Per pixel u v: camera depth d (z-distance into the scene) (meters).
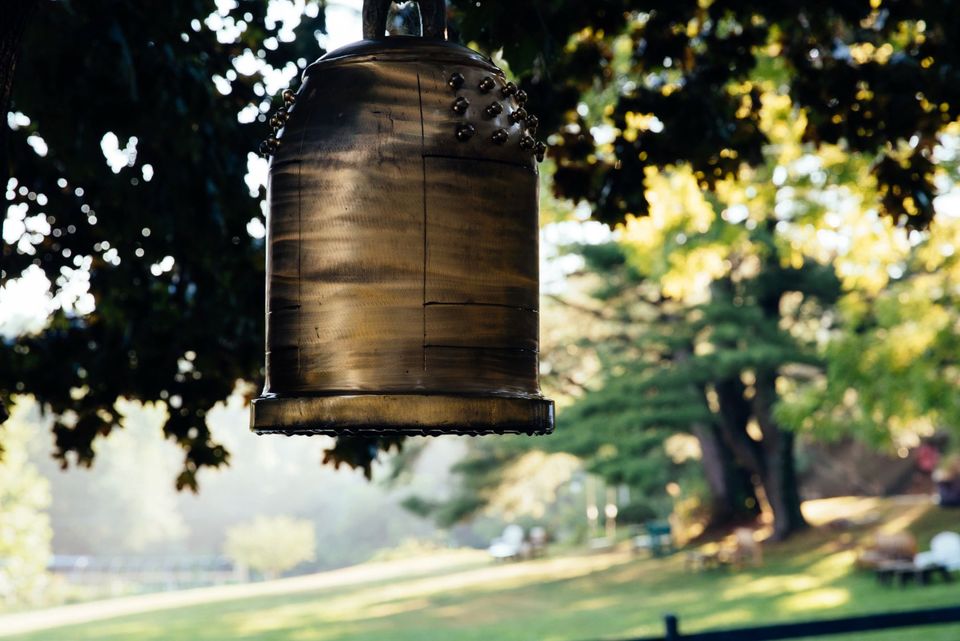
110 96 5.12
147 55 5.23
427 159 1.81
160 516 100.19
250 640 28.06
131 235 6.01
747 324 33.97
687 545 42.34
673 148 5.77
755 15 5.98
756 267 34.91
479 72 1.89
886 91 5.74
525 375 1.87
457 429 1.78
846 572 30.80
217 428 116.12
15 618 40.66
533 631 26.39
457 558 55.59
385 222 1.79
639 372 35.38
